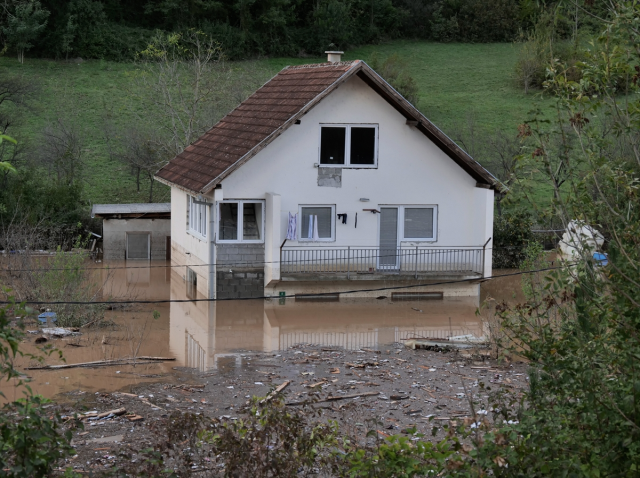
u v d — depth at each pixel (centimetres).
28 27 5597
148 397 1434
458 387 1509
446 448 805
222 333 2030
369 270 2517
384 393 1473
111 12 6269
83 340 1878
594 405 691
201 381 1559
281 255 2452
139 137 4175
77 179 3888
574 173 761
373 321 2209
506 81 6091
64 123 4556
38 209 3209
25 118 4750
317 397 1083
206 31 6069
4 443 648
